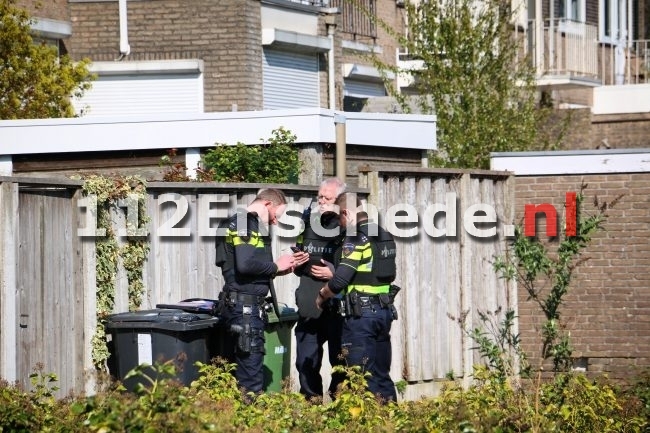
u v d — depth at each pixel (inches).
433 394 1167.6
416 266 1159.0
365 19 2429.9
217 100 2030.0
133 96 2018.9
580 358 1286.9
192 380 863.7
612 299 1278.3
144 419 645.3
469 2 2023.9
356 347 906.7
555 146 2225.6
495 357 927.0
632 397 926.4
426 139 1433.3
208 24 2023.9
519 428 770.8
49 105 1686.8
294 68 2174.0
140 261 941.8
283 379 944.9
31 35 1838.1
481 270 1239.5
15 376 797.2
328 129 1280.8
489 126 1983.3
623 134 2728.8
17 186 804.0
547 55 2610.7
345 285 893.8
